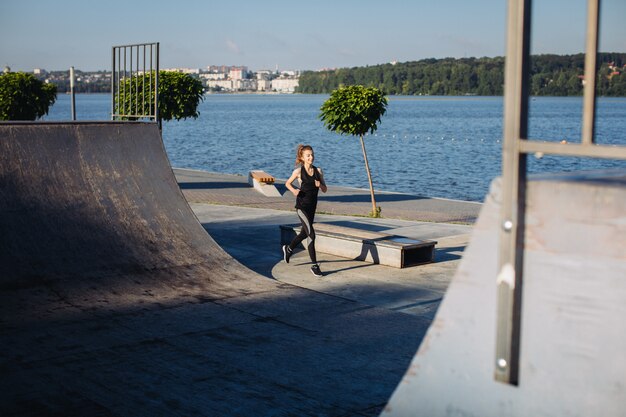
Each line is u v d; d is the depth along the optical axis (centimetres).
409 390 237
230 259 934
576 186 199
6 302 727
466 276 223
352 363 601
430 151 4994
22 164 883
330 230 1095
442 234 1249
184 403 512
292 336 674
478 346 221
